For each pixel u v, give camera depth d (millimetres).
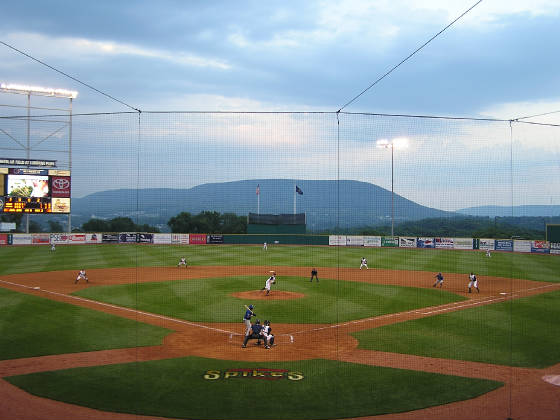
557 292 29984
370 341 18297
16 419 11250
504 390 13352
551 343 18047
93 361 15547
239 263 45312
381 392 13117
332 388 13375
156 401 12328
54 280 33438
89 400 12367
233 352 16828
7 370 14602
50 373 14359
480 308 24531
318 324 21062
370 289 30531
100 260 46406
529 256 54375
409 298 27344
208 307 24453
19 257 48406
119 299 26281
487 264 46219
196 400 12422
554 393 13164
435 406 12250
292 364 15500
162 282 32875
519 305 25422
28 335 18531
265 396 12750
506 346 17594
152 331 19516
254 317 22359
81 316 21922
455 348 17391
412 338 18719
